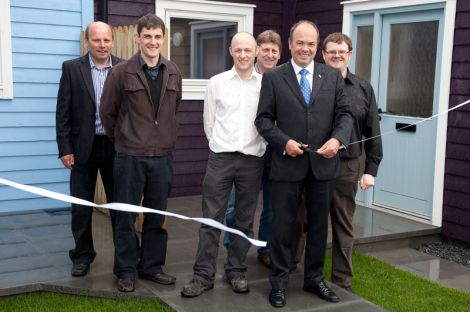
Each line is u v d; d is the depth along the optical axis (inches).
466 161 200.8
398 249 204.7
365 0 233.8
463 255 198.8
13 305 135.1
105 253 168.2
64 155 146.5
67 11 223.1
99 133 148.3
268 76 133.8
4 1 209.3
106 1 229.5
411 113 224.1
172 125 141.7
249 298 139.3
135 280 146.9
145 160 137.6
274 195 135.0
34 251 169.9
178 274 154.2
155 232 145.9
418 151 220.2
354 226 210.7
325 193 134.6
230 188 143.1
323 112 132.0
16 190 220.7
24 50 216.2
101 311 132.4
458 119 202.1
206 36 262.4
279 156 133.0
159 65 137.7
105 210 214.8
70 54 226.1
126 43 199.0
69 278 146.9
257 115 135.0
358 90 146.0
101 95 138.3
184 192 261.0
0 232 190.2
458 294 156.5
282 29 277.6
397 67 228.8
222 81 140.7
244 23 266.2
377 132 148.1
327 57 145.9
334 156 133.9
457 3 199.6
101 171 152.9
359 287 158.6
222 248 178.1
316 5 261.9
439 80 208.5
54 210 223.5
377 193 239.1
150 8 242.4
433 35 213.3
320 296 140.9
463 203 203.2
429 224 215.2
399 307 145.3
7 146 217.2
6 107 215.2
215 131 142.0
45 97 222.7
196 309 131.6
